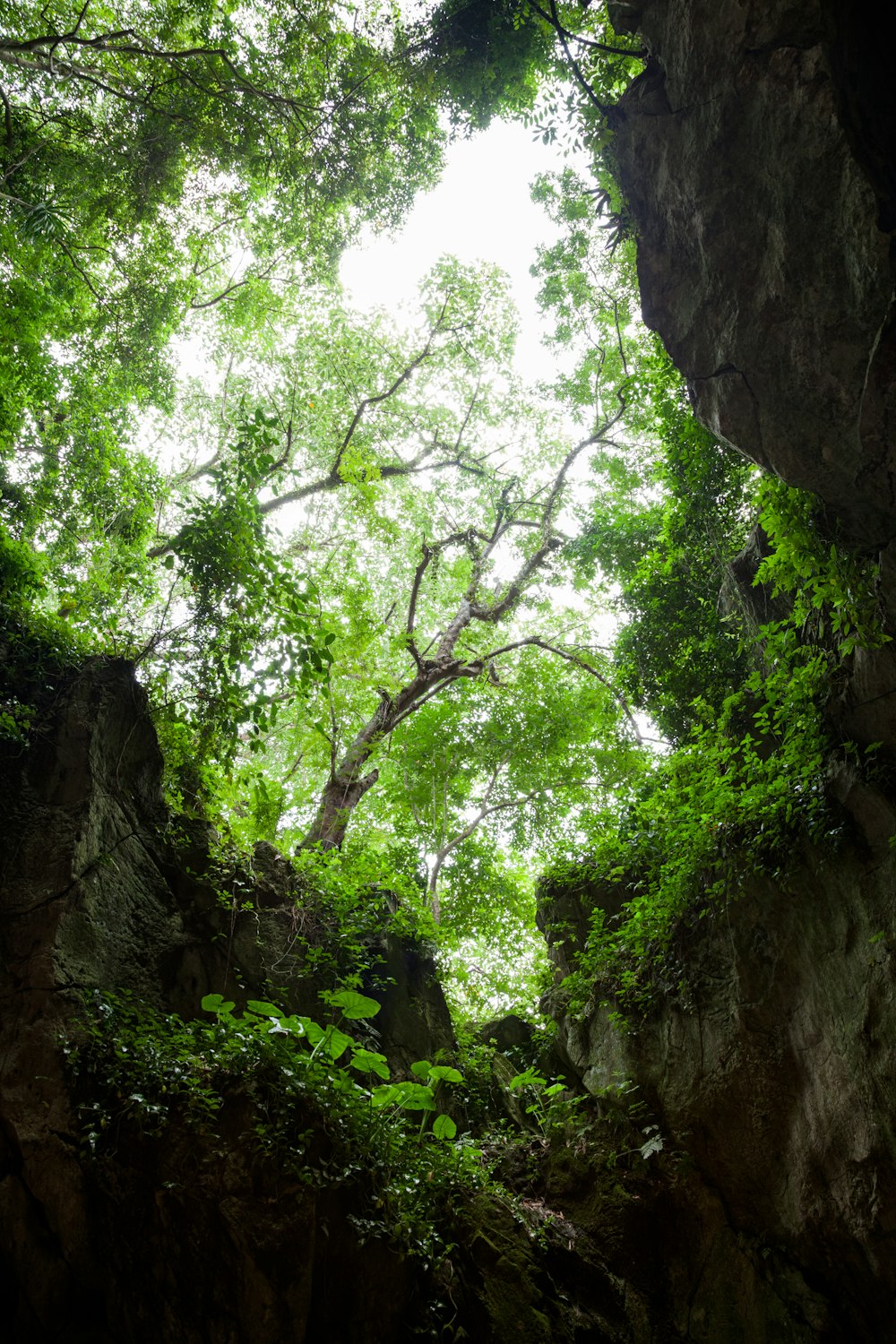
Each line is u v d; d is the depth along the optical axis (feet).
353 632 48.91
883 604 24.76
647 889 37.09
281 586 31.19
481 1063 37.76
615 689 55.31
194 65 38.27
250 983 30.42
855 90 19.92
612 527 51.19
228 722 30.86
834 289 20.83
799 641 30.83
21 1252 20.10
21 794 26.81
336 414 64.08
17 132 37.63
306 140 40.22
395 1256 23.53
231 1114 22.45
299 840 51.98
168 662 30.89
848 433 22.18
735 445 24.70
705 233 22.79
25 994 23.06
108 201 41.27
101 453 39.93
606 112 24.81
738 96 20.98
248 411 62.18
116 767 29.78
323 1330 21.99
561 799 59.11
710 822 31.94
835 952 28.09
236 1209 21.09
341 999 26.73
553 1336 25.62
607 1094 33.86
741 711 35.37
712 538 35.86
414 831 56.03
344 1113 23.97
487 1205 28.60
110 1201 20.70
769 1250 28.37
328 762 52.42
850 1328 26.21
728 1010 31.45
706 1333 28.17
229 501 31.22
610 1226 30.63
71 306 43.14
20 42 31.91
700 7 20.86
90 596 35.04
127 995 25.41
